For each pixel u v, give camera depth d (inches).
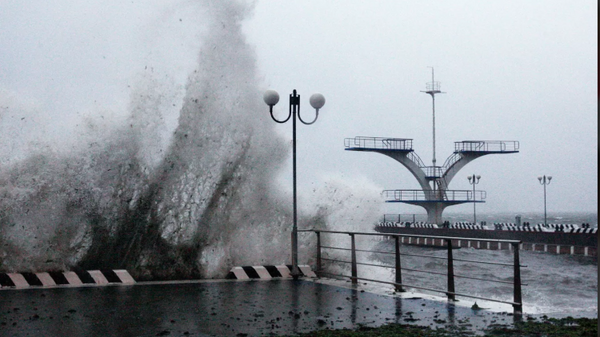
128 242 543.2
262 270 513.3
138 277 527.2
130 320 308.8
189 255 555.5
